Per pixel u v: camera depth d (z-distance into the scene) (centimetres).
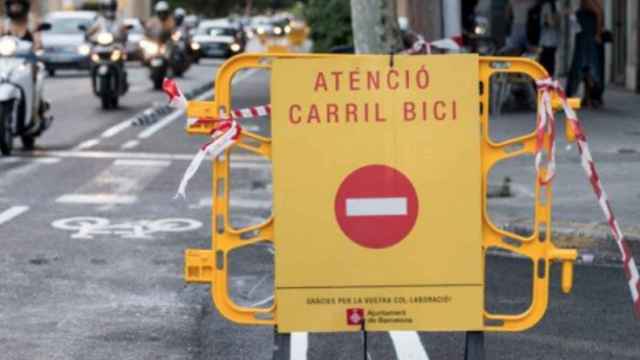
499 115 4766
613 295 2053
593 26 4891
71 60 8806
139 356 1692
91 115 5500
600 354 1703
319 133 1361
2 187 3269
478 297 1381
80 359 1675
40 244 2480
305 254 1373
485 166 1383
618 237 1380
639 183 3039
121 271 2234
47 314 1922
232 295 2047
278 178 1366
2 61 3959
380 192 1367
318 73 1359
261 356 1697
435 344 1744
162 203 3031
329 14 7888
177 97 1381
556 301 2006
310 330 1382
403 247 1373
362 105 1360
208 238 2572
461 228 1373
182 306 1978
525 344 1753
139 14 17012
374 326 1381
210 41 12569
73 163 3794
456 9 3331
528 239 1404
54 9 13550
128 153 4078
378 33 3388
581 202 2750
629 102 5241
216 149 1366
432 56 1360
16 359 1672
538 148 1375
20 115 3981
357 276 1375
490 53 5425
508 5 5594
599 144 3819
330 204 1368
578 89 5475
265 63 1366
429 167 1366
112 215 2845
